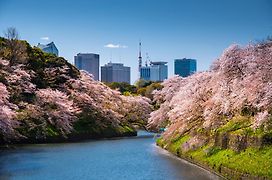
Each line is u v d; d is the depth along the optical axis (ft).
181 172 92.73
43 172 91.66
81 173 91.09
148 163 107.76
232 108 99.60
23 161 108.78
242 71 99.66
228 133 97.04
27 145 152.66
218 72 110.01
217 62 120.06
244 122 99.09
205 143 112.37
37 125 163.63
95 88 238.27
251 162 78.64
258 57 89.81
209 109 112.37
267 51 87.45
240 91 93.97
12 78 176.76
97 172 92.79
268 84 81.30
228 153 92.63
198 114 125.29
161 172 92.99
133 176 88.17
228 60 101.55
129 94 319.47
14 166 99.81
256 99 84.94
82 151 136.05
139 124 267.18
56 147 148.15
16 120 148.05
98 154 127.65
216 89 115.03
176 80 191.93
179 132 136.87
